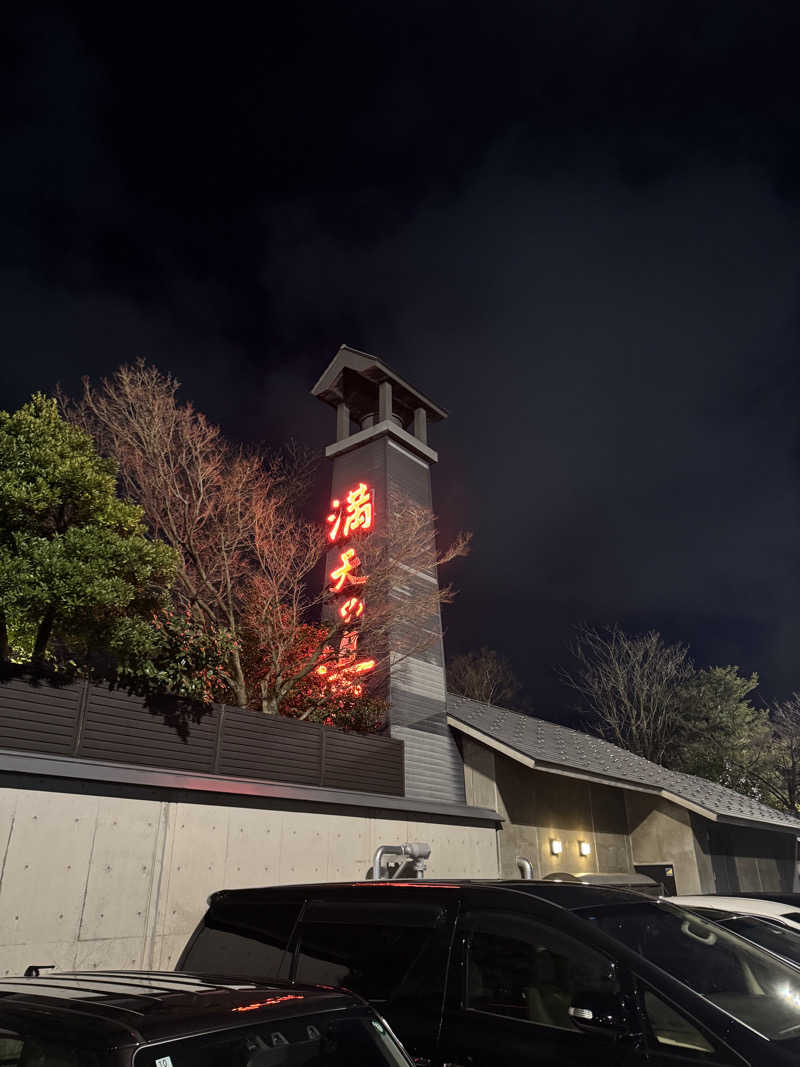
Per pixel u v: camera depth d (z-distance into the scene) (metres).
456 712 15.77
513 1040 3.62
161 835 8.26
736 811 18.75
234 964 5.03
